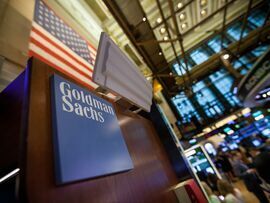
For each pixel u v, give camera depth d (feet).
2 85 3.70
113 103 5.03
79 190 2.33
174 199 5.37
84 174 2.33
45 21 6.23
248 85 19.35
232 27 35.17
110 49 3.74
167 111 39.83
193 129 36.55
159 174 5.35
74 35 7.76
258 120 32.22
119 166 3.19
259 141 31.01
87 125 2.96
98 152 2.84
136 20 14.60
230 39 35.94
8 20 4.60
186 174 6.88
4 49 4.07
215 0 24.13
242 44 30.04
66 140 2.35
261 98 21.22
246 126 33.50
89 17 13.66
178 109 40.52
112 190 2.98
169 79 27.48
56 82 2.89
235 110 35.01
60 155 2.14
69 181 2.08
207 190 12.05
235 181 24.50
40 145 2.11
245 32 34.73
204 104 39.06
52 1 8.38
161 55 20.76
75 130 2.62
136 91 5.32
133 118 5.95
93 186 2.61
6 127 2.78
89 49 8.40
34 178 1.84
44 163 2.03
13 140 2.62
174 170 7.04
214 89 39.40
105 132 3.37
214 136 35.37
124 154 3.58
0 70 3.79
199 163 15.85
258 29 28.43
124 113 5.45
